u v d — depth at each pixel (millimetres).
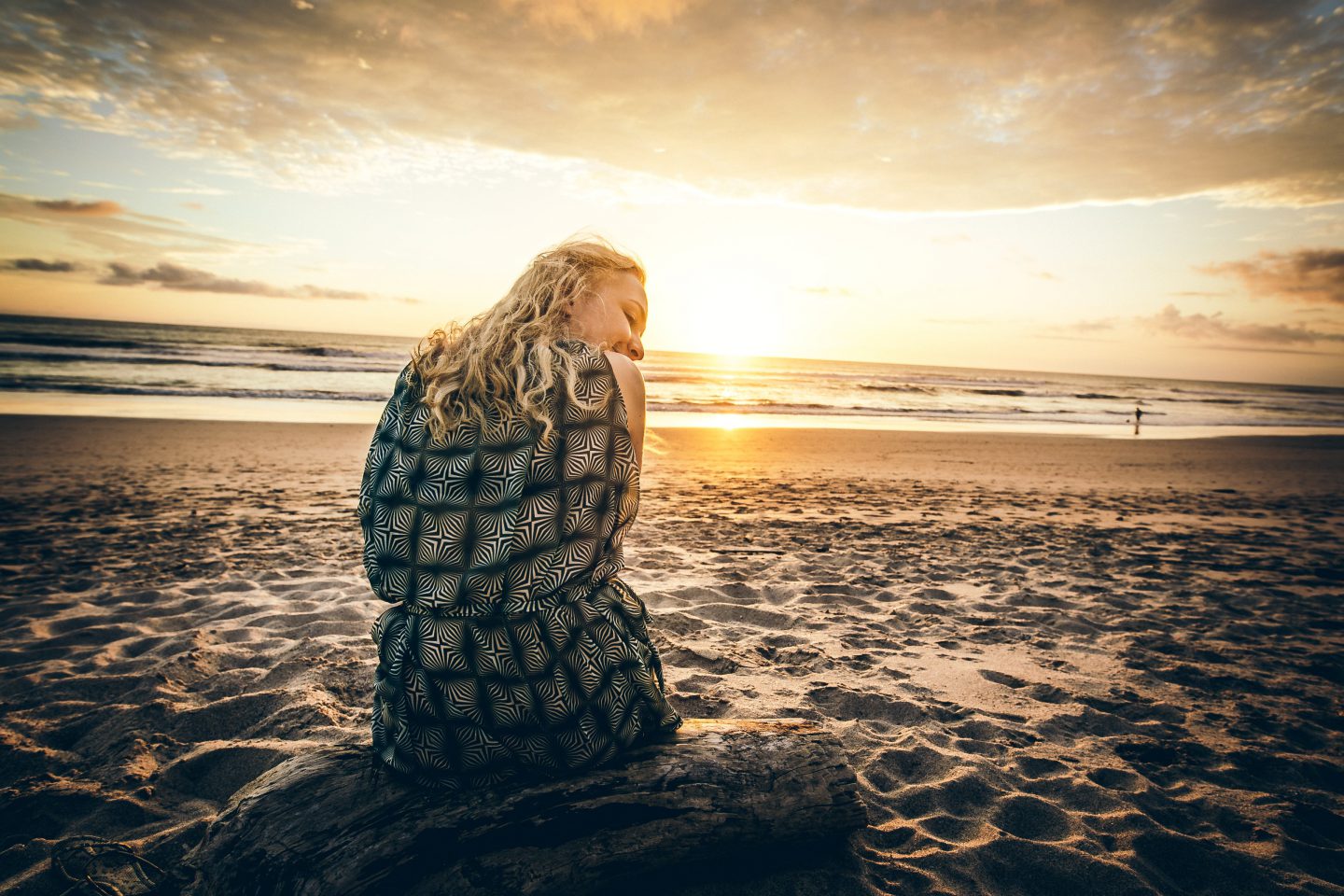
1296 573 5512
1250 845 2078
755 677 3225
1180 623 4188
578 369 1493
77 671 3090
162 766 2357
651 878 1679
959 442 17156
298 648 3365
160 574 4648
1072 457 14891
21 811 2092
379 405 20359
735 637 3740
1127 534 7070
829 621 4082
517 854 1541
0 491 7445
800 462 12664
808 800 1753
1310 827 2168
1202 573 5445
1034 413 30672
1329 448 19906
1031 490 10211
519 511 1412
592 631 1560
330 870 1472
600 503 1485
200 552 5270
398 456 1509
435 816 1536
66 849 1875
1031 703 3035
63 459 9500
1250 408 45875
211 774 2338
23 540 5457
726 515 7531
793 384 43188
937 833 2102
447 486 1434
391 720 1599
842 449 14930
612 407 1511
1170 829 2156
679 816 1646
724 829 1675
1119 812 2205
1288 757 2586
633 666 1662
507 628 1471
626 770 1667
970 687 3191
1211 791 2369
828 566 5398
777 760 1806
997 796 2277
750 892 1758
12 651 3312
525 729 1529
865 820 1801
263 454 10836
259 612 3918
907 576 5156
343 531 6094
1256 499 9906
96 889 1750
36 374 21766
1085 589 4914
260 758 2404
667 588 4621
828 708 2945
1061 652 3656
